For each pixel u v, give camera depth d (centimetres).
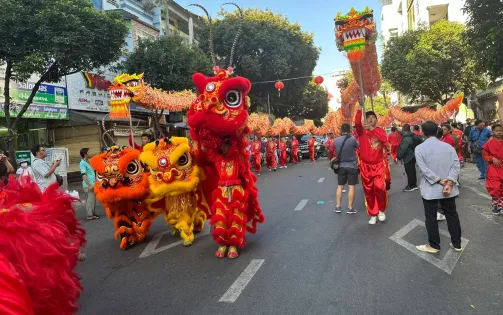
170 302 398
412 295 382
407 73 2309
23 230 181
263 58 2723
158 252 584
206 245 602
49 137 1617
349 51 805
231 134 513
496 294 377
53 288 181
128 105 987
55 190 234
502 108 380
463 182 1097
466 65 2142
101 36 1146
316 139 3231
